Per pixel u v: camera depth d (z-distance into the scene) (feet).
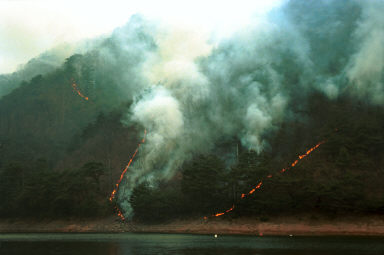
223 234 338.95
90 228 396.98
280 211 355.15
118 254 205.16
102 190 437.58
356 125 396.37
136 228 384.06
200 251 213.87
